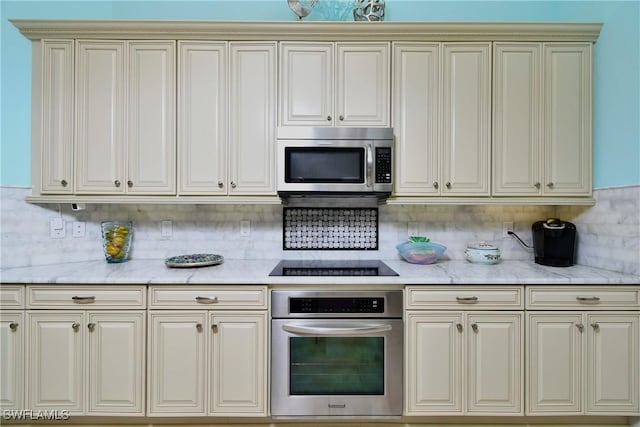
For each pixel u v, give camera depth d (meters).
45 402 1.70
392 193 1.96
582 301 1.71
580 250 2.10
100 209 2.21
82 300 1.70
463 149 1.96
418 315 1.73
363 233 2.30
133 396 1.70
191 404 1.71
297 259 2.29
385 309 1.73
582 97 1.96
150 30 1.92
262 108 1.95
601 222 1.94
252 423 1.82
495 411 1.72
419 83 1.96
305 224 2.30
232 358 1.72
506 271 1.88
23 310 1.70
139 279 1.71
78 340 1.71
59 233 2.08
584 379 1.71
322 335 1.68
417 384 1.72
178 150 1.95
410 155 1.96
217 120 1.95
